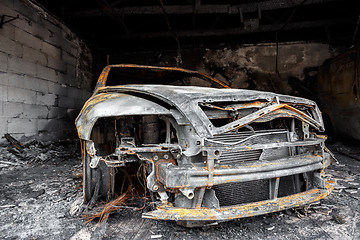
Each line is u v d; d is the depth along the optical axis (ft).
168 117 5.66
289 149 6.39
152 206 6.19
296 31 25.41
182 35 25.76
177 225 5.76
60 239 5.23
